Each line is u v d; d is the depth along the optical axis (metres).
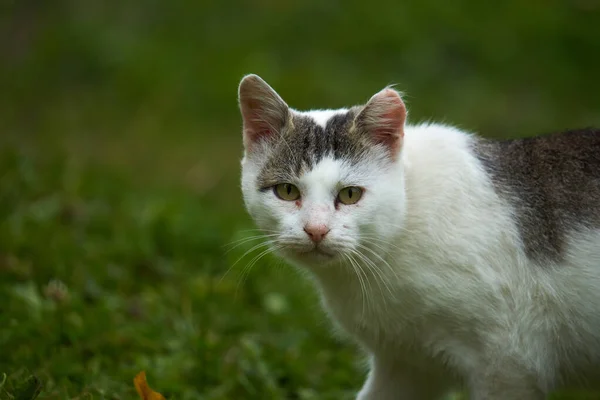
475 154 4.95
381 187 4.73
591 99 11.91
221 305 7.02
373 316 4.92
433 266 4.65
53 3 12.47
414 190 4.78
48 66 11.70
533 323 4.72
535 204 4.79
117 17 12.39
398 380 5.32
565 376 5.07
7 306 6.35
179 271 7.49
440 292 4.64
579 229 4.72
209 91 11.30
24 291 6.40
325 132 4.88
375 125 4.82
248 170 5.07
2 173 8.40
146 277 7.43
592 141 4.99
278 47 11.97
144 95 11.34
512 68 12.16
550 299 4.71
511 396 4.73
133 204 8.56
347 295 4.98
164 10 12.52
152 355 6.17
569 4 13.12
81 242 7.57
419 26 12.33
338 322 5.27
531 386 4.74
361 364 6.35
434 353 4.88
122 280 7.15
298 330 6.81
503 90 11.82
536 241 4.71
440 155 4.89
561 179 4.86
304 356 6.48
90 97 11.34
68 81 11.60
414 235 4.69
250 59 11.56
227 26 12.30
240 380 5.91
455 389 5.45
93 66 11.72
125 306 6.74
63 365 5.57
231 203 9.42
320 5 12.48
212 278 7.42
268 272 7.57
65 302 6.33
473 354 4.75
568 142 5.02
